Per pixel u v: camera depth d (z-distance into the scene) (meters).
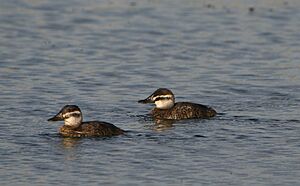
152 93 27.53
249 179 20.17
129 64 32.44
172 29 38.28
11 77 30.22
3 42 35.53
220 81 30.06
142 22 39.44
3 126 23.98
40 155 21.62
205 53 34.38
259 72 31.48
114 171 20.58
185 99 27.67
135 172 20.52
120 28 38.34
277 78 30.56
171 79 30.34
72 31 37.75
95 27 38.50
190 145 22.44
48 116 25.17
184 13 41.16
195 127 24.11
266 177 20.33
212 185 19.78
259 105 26.73
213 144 22.55
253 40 36.66
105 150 22.02
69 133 23.14
